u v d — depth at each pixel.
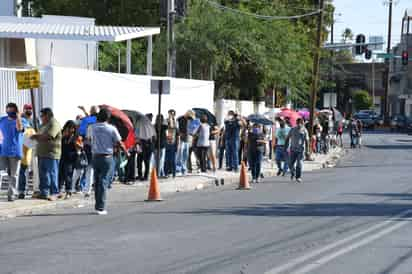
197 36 40.88
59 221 16.22
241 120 31.25
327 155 43.97
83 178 20.77
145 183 24.14
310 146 39.22
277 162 30.25
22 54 33.09
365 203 19.55
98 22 50.75
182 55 40.81
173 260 11.57
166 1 32.56
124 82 27.72
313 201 20.06
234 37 41.66
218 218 16.55
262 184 26.06
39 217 16.92
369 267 11.05
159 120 25.19
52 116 18.84
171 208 18.61
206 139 28.00
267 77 44.50
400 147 54.31
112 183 23.98
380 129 91.81
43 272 10.64
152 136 24.17
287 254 12.10
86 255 12.01
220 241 13.39
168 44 33.03
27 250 12.49
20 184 19.03
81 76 25.11
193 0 43.94
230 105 40.38
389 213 17.44
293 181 27.27
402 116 84.50
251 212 17.66
